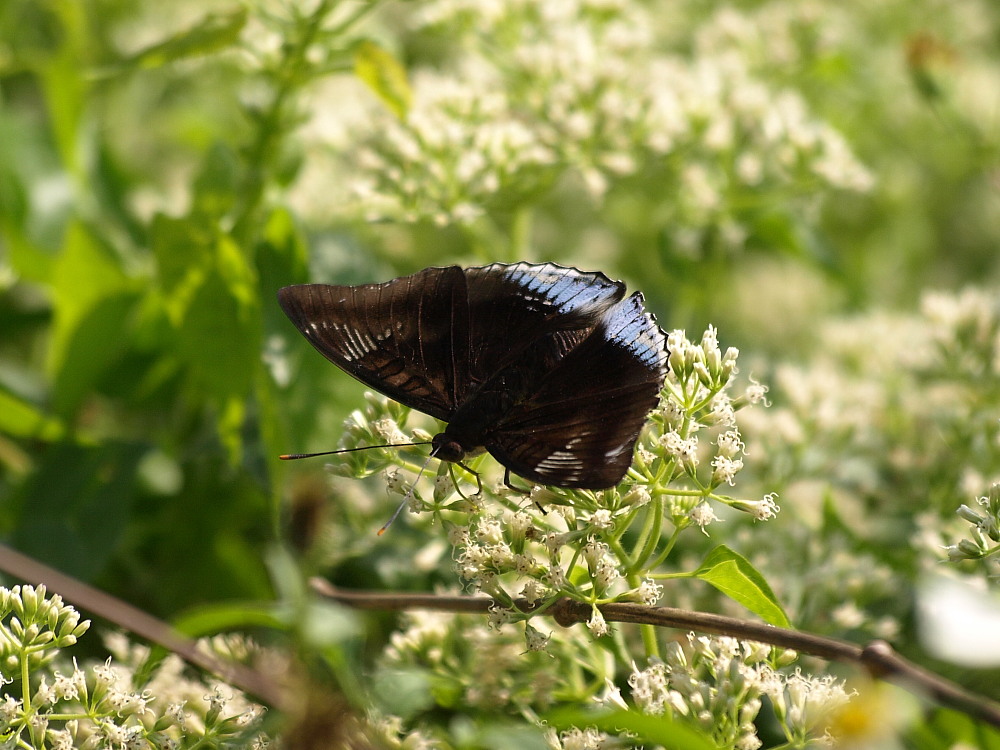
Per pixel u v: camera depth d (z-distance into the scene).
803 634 1.10
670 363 1.12
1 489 1.21
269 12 1.20
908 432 1.22
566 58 1.24
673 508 1.12
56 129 1.24
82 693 1.12
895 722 1.12
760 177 1.25
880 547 1.18
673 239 1.25
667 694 1.11
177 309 1.19
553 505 1.12
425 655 1.15
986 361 1.21
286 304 1.13
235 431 1.19
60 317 1.23
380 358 1.14
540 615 1.13
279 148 1.21
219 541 1.21
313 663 1.11
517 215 1.23
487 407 1.12
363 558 1.19
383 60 1.19
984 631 1.14
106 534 1.19
